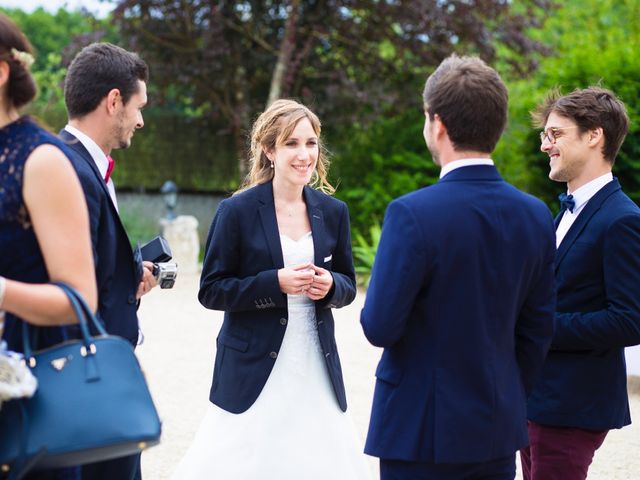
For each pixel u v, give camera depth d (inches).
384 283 89.0
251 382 127.1
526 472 129.8
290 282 123.3
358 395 230.5
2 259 78.4
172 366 262.8
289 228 132.6
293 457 126.9
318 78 555.5
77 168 100.0
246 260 129.6
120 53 107.3
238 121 533.6
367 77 543.2
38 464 72.7
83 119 106.4
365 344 298.0
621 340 109.1
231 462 126.6
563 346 113.3
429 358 90.7
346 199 543.8
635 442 193.9
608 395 114.9
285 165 129.2
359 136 564.4
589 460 116.9
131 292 109.3
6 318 81.6
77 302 76.7
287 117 128.6
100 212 102.7
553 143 120.0
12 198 77.3
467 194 91.6
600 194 116.9
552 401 114.3
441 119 93.0
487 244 90.9
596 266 113.9
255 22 541.6
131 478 108.8
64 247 77.2
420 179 524.4
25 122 79.9
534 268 95.3
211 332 317.7
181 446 187.2
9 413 73.4
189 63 541.3
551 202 438.9
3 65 78.2
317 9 528.4
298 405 128.3
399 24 506.3
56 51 958.4
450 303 90.0
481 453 89.6
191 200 625.0
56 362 75.7
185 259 490.0
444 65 94.6
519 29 524.1
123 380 76.3
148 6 516.1
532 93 475.8
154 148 616.4
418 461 90.7
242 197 131.6
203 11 526.3
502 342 93.1
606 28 690.8
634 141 403.5
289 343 129.1
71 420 72.8
